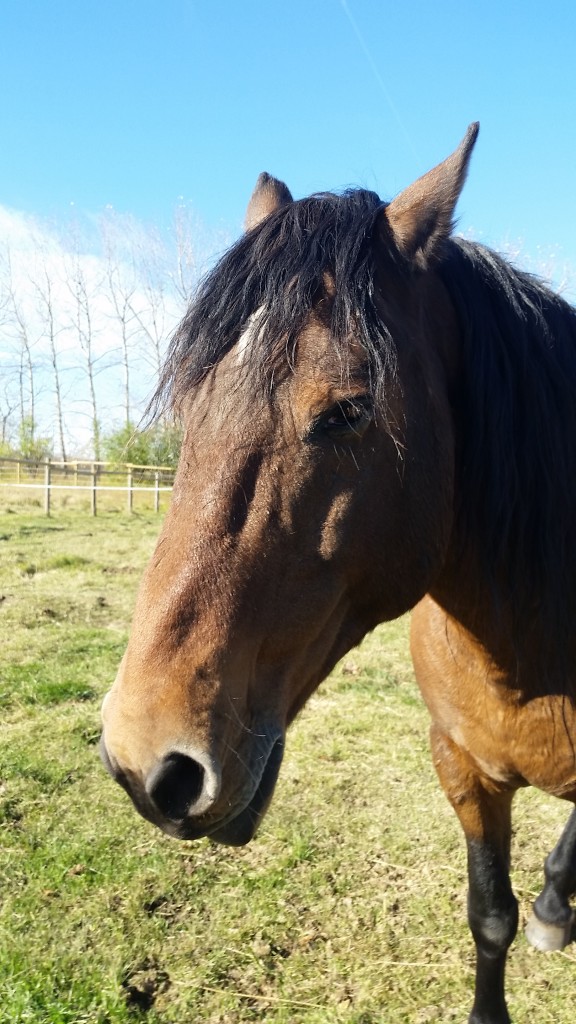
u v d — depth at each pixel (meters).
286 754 4.29
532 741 2.01
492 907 2.28
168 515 1.58
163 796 1.37
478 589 1.91
